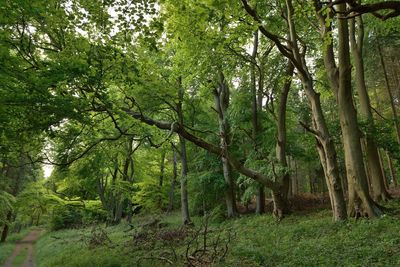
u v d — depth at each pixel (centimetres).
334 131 1752
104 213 3241
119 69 875
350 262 686
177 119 2070
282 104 1612
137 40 823
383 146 1585
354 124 1119
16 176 3403
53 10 752
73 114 795
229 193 1944
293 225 1215
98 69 830
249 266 811
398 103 2789
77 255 1402
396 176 2708
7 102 692
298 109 2555
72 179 2991
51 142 1145
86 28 843
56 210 3481
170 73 1719
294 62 1180
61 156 1115
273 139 1805
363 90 1636
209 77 1698
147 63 1030
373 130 1560
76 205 3125
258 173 1432
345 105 1131
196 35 1013
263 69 1617
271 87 1662
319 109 1201
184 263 917
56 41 898
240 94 1844
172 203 3159
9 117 763
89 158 1719
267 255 854
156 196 3238
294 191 3206
